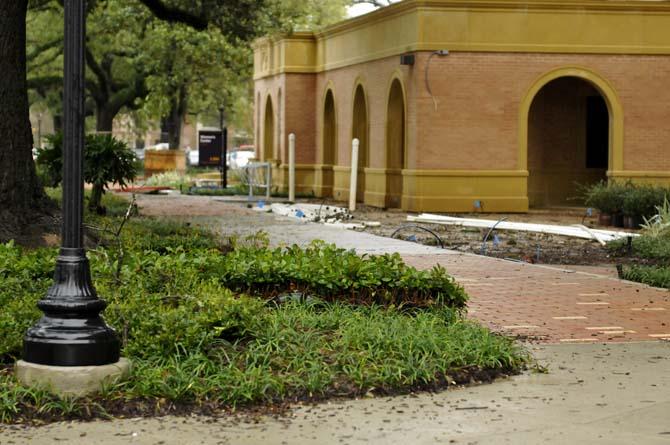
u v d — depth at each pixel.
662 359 9.79
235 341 9.24
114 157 22.61
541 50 27.70
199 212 27.11
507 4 27.52
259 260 11.28
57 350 8.02
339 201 33.38
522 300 12.99
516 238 21.36
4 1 15.67
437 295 10.98
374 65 30.48
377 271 11.01
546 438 7.37
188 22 26.64
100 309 8.26
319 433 7.45
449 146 27.59
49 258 11.58
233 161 57.78
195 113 59.25
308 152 36.31
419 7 27.31
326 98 35.00
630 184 25.33
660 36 28.08
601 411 8.04
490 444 7.23
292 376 8.41
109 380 8.08
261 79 40.56
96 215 20.73
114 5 41.00
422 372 8.65
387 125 29.59
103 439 7.28
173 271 10.78
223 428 7.54
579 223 25.28
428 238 21.12
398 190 29.45
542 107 30.48
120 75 49.28
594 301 12.97
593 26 27.88
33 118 86.31
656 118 28.19
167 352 8.75
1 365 8.73
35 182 16.09
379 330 9.52
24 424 7.59
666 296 13.42
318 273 11.02
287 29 28.19
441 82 27.50
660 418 7.87
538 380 8.96
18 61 15.84
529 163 30.53
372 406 8.10
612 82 28.02
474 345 9.35
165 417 7.77
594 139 30.53
